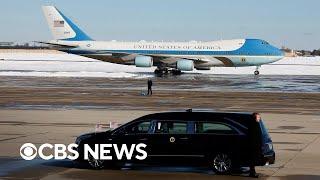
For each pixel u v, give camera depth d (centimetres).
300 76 11400
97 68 15288
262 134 2097
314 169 2169
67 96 6250
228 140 2067
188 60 10769
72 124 3719
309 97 6247
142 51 11600
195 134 2111
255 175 2030
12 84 8306
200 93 6725
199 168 2239
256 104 5322
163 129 2152
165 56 11175
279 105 5244
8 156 2462
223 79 9969
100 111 4609
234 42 11369
